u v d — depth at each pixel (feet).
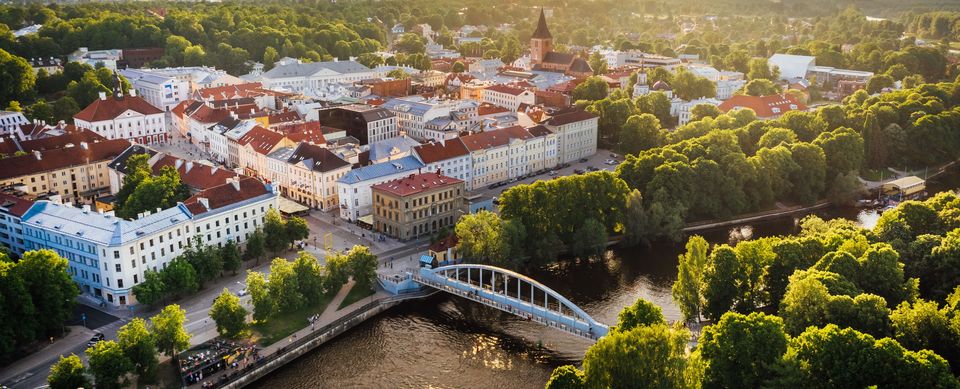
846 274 651.25
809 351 526.16
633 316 577.02
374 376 645.92
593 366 506.89
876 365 503.20
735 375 532.73
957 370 560.61
